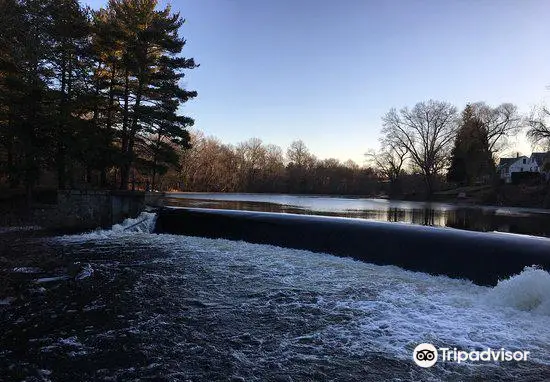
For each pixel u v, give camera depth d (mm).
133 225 20250
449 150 76312
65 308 8961
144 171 27188
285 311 8953
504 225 28109
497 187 62062
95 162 24562
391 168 84188
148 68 26703
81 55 24859
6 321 8172
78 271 11781
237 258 14023
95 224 21188
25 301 9344
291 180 100938
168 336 7605
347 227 14922
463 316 8680
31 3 17156
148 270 12289
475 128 67750
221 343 7344
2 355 6770
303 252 15125
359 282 11211
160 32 25391
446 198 65000
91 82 26219
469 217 34406
